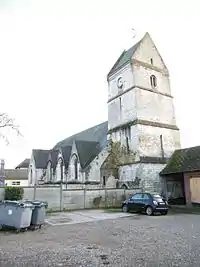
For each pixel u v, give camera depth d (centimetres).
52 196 2144
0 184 2420
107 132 3300
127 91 3080
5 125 2283
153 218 1662
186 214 1897
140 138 2800
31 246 874
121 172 2956
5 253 780
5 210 1234
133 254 757
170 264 657
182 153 2864
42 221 1297
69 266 650
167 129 3075
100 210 2195
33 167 4519
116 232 1141
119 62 3441
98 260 700
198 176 2441
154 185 2725
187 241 926
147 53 3253
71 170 3234
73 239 993
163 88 3247
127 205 2050
